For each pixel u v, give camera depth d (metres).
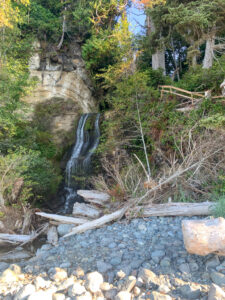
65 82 16.78
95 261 3.65
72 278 3.28
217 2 7.13
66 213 8.45
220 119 5.05
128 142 8.66
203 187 5.40
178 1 9.02
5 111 8.33
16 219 6.41
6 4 7.58
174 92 8.73
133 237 4.26
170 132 7.18
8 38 9.64
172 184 5.53
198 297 2.64
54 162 11.75
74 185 10.58
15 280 3.44
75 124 14.48
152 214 4.90
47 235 5.55
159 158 7.45
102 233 4.65
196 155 5.47
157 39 10.81
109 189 5.97
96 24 15.01
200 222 3.18
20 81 8.89
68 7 18.02
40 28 16.28
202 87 8.59
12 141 8.93
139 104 8.96
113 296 2.87
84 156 11.42
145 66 16.33
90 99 17.75
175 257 3.41
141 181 6.10
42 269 3.74
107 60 16.36
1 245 5.45
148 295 2.77
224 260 3.11
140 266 3.37
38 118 14.34
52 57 16.61
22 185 7.31
